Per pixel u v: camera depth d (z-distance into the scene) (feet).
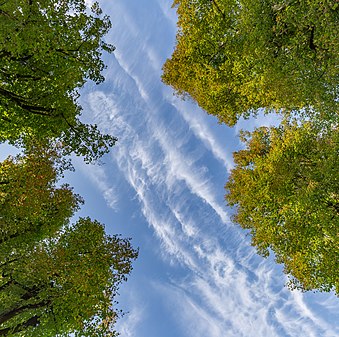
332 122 57.47
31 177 58.03
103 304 60.70
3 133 61.52
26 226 62.18
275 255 71.82
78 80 58.29
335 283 63.46
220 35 71.00
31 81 55.77
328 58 51.06
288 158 64.59
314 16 46.39
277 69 52.49
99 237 64.39
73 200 69.51
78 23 54.29
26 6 42.47
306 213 61.87
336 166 56.29
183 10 73.05
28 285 60.70
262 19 53.67
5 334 57.93
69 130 60.39
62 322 58.75
